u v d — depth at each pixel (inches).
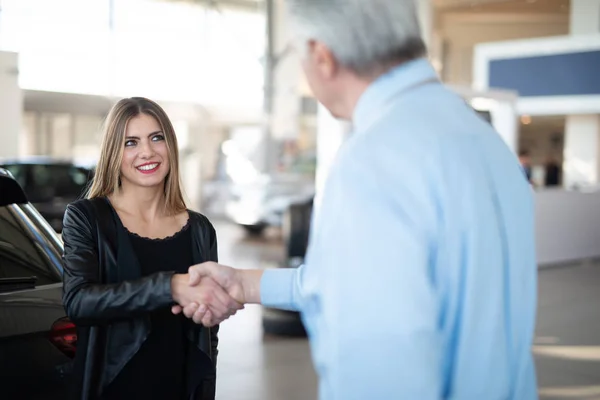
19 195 106.0
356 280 37.3
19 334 88.0
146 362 74.8
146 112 81.0
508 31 882.8
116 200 80.4
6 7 628.4
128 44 716.0
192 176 771.4
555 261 435.8
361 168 38.9
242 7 816.9
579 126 607.5
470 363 39.9
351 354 37.3
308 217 352.5
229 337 235.1
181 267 78.9
